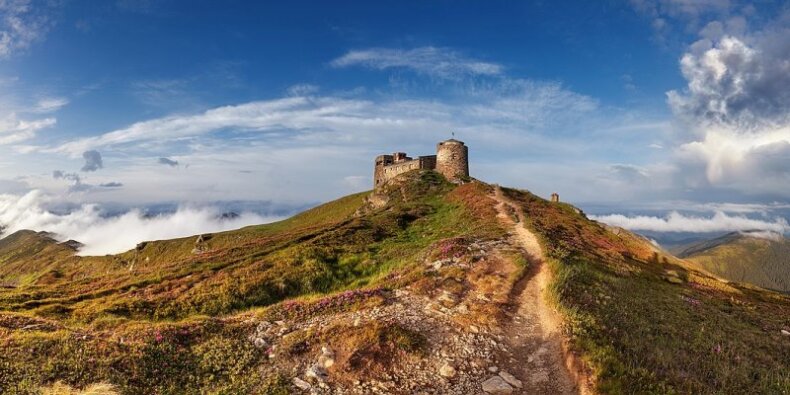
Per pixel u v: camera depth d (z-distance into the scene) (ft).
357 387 55.57
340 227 204.64
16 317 78.38
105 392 51.26
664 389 52.65
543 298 83.87
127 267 427.74
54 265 483.10
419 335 66.80
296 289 125.59
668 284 117.91
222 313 109.29
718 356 64.90
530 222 159.63
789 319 96.58
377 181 406.00
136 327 73.77
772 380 57.67
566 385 56.13
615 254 140.15
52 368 55.67
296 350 63.41
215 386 56.65
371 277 132.16
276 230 403.54
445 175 329.93
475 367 60.03
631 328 71.97
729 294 122.62
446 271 98.43
